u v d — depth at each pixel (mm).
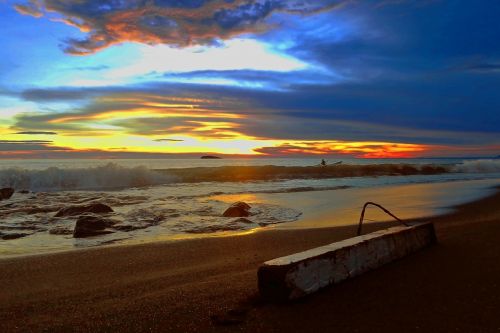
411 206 10625
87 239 6859
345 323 2652
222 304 3117
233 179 20891
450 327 2543
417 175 26125
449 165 29219
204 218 9031
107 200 12352
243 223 8375
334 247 3455
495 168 30281
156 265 4902
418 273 3641
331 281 3285
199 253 5547
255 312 2881
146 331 2709
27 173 16953
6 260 5258
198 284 3799
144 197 13281
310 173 24172
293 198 13227
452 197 12641
